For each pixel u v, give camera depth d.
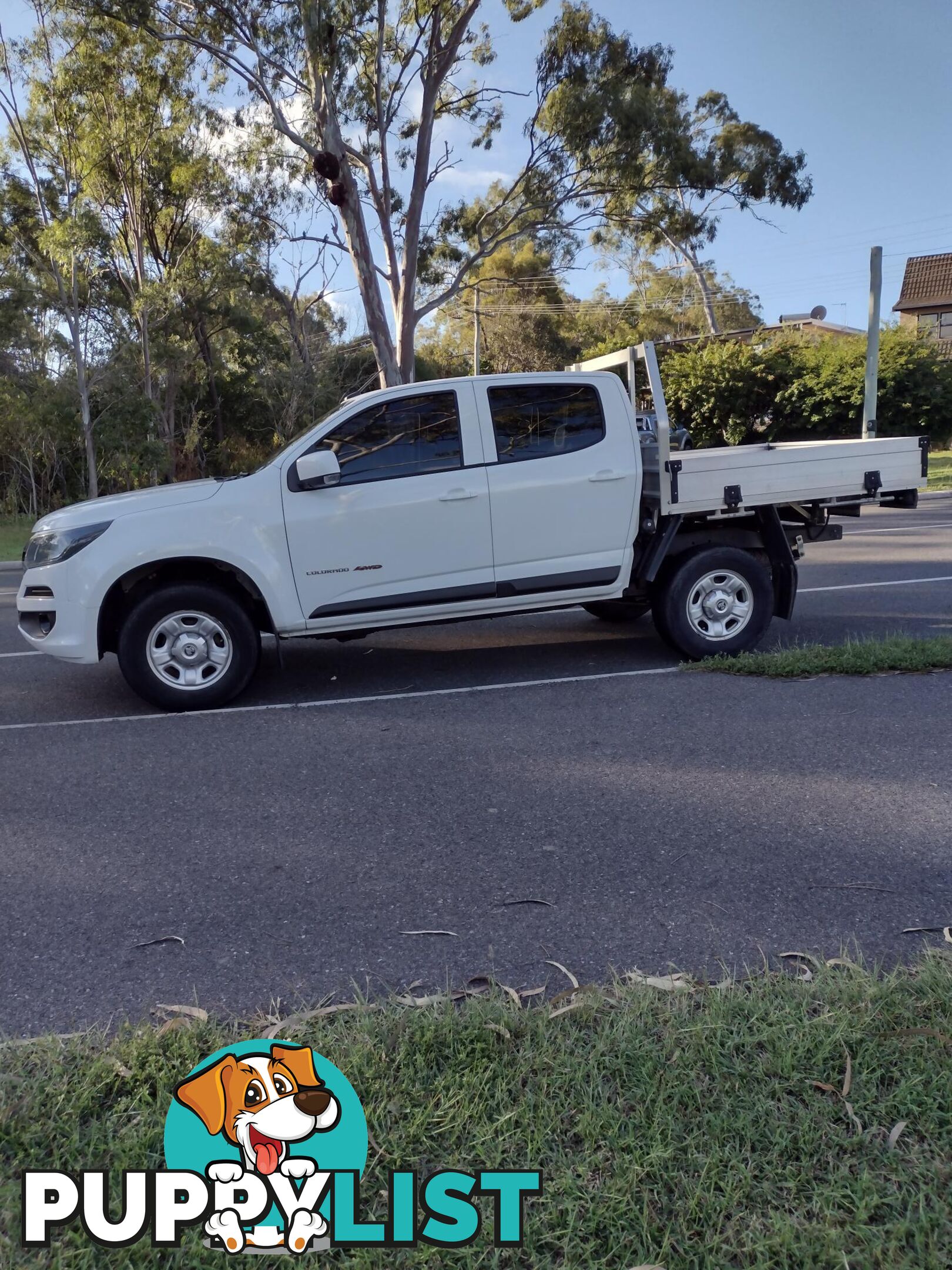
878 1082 2.38
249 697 6.79
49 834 4.35
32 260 25.03
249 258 29.36
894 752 5.01
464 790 4.70
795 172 22.25
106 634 6.52
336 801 4.62
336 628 6.57
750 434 35.97
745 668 6.68
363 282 21.08
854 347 33.78
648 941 3.21
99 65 23.98
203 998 2.96
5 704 6.87
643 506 7.17
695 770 4.86
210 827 4.36
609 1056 2.49
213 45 20.06
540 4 20.88
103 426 26.38
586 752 5.21
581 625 8.94
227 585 6.64
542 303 52.75
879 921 3.31
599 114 20.20
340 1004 2.87
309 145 20.56
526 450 6.74
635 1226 1.99
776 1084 2.36
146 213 29.66
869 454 7.24
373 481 6.49
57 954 3.28
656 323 54.19
